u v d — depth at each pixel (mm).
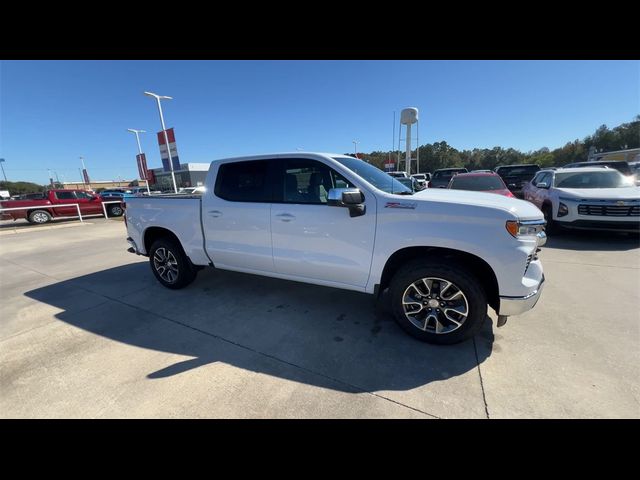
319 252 3186
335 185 3139
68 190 16797
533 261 2791
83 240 9570
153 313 3711
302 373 2504
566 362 2529
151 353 2854
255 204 3492
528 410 2051
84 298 4309
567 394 2176
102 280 5125
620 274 4520
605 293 3867
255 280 4719
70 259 6910
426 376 2426
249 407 2148
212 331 3229
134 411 2141
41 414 2143
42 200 15617
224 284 4594
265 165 3494
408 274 2777
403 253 2906
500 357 2629
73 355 2865
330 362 2639
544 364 2512
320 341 2969
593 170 7535
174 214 4105
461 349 2764
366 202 2906
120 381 2465
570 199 6590
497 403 2121
